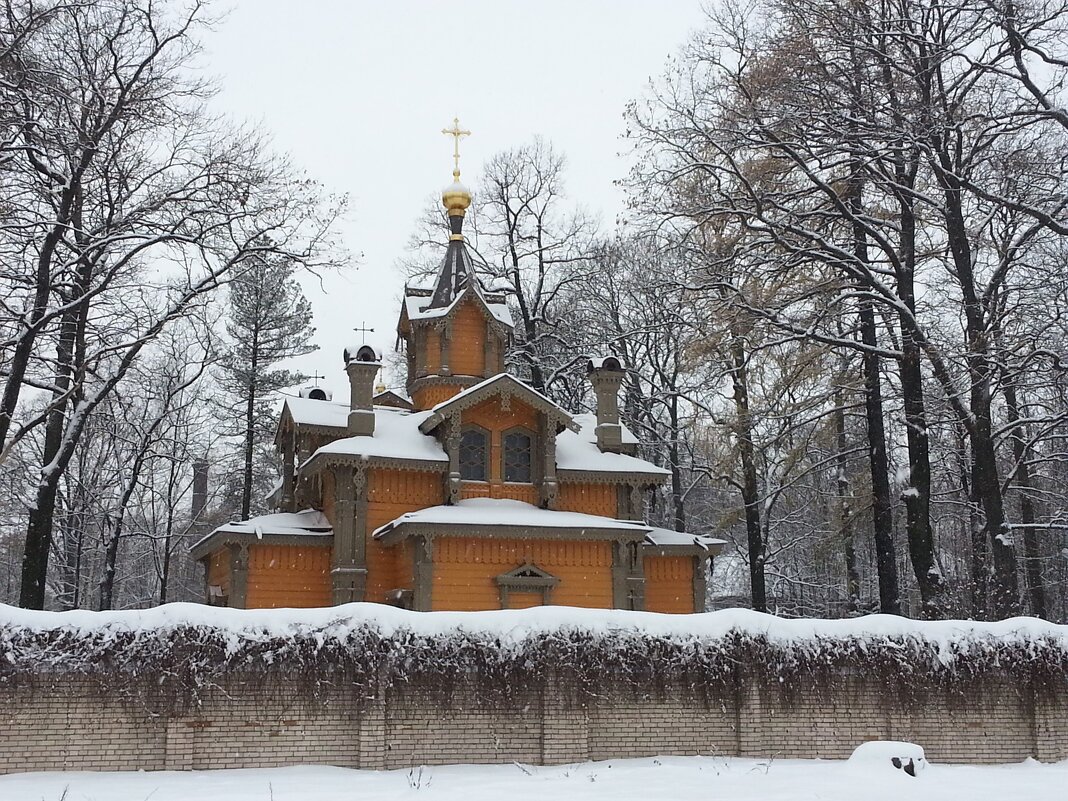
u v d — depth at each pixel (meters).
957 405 32.53
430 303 40.41
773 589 57.28
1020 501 45.78
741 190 33.72
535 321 53.19
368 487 33.75
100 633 18.34
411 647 19.83
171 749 18.16
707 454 43.12
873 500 36.53
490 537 32.28
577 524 33.03
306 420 36.47
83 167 29.52
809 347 34.88
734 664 21.25
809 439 37.94
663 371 51.25
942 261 36.34
